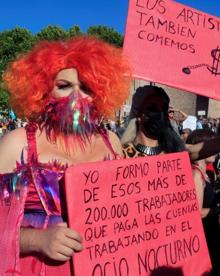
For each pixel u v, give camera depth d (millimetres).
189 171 2246
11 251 1744
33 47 2051
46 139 1897
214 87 2623
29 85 1904
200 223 2242
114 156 2062
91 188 1893
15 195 1777
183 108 38406
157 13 2566
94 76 1920
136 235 2021
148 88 2844
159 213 2115
